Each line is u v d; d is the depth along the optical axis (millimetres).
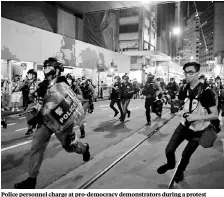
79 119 2975
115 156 4332
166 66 32938
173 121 8305
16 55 11570
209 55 117750
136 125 7570
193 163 4043
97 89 19922
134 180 3281
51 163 3975
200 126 2879
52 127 2754
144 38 37688
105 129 6914
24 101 5859
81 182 3205
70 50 15781
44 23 16594
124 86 8102
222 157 4375
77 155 4426
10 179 3369
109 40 29594
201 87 2852
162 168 3064
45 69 2908
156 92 7410
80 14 21719
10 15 13492
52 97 2723
